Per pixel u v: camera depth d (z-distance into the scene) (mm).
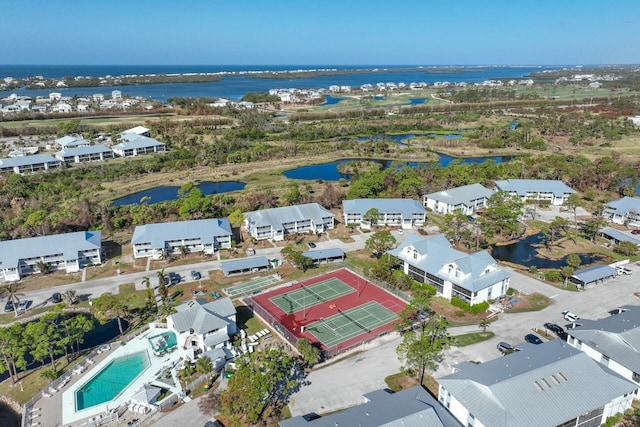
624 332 65062
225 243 110562
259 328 77562
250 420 53438
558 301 85312
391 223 125188
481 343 72000
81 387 63781
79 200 139625
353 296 88750
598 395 54062
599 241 114250
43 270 97688
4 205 137625
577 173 155625
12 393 63062
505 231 113875
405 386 62375
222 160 196500
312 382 63500
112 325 81250
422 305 73625
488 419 50281
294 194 136250
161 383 63500
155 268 100312
